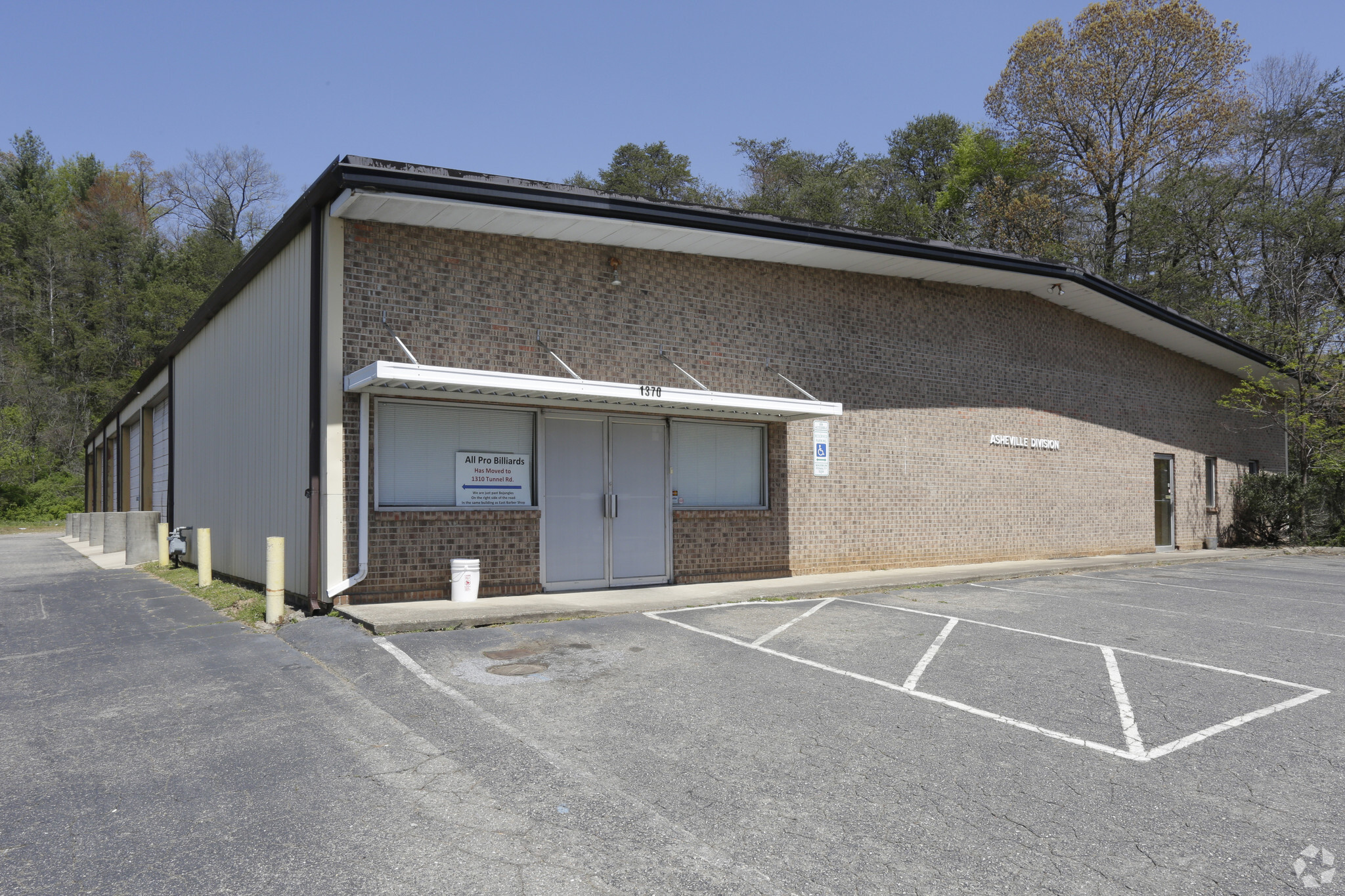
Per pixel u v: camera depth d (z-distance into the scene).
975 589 12.53
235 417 13.57
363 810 4.34
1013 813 4.38
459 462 10.75
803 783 4.75
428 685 6.58
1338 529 21.80
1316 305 26.61
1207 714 6.09
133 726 5.66
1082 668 7.35
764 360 13.59
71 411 53.47
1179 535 20.73
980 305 16.75
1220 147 34.25
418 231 10.46
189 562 16.81
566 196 10.34
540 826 4.17
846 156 50.06
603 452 11.98
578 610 9.48
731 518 13.14
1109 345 19.34
